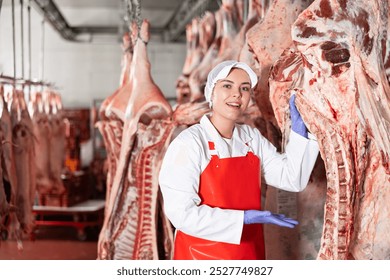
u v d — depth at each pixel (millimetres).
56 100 7273
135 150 3406
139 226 3414
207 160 2289
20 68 10211
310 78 2129
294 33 2098
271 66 2576
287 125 2398
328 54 2049
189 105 3455
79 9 10648
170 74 10891
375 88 2023
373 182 2098
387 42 2109
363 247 2127
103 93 10578
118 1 10188
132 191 3430
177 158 2264
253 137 2498
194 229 2189
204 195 2291
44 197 7367
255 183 2385
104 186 9375
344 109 2082
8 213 4109
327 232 2184
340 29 2033
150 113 3377
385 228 2078
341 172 2133
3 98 4141
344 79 2053
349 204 2117
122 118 3471
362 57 2021
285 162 2453
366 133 2051
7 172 4152
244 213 2168
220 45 4223
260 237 2461
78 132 8602
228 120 2348
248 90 2279
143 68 3514
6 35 10148
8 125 4141
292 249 2766
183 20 8711
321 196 2715
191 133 2303
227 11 3893
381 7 2041
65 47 10453
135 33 3602
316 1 2076
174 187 2244
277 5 2783
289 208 2766
